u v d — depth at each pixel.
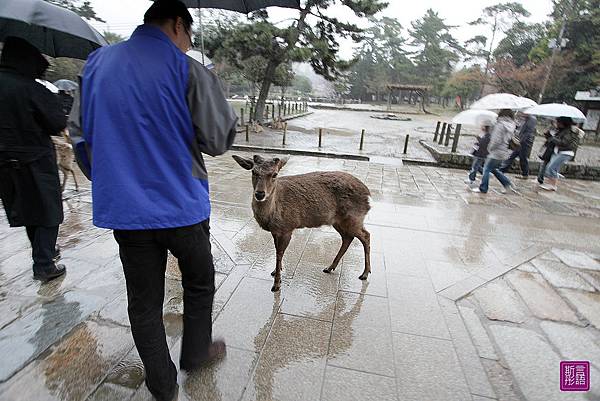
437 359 2.46
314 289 3.27
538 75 25.67
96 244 3.86
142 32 1.63
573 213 6.36
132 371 2.20
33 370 2.16
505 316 3.04
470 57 53.38
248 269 3.57
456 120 8.35
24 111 2.68
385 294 3.26
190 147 1.74
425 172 9.48
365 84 59.84
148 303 1.81
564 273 3.90
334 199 3.28
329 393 2.14
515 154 9.08
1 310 2.70
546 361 2.52
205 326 2.08
